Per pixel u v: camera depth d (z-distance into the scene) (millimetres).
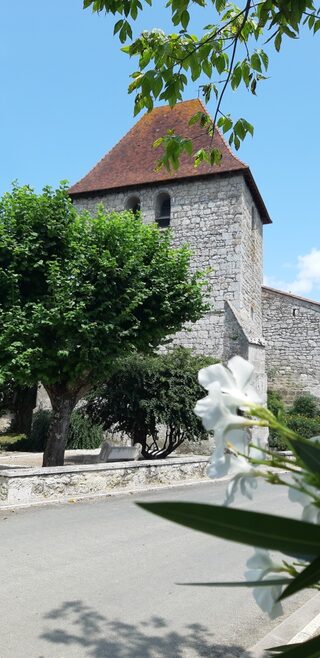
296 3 3611
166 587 5500
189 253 13078
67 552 6613
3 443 19078
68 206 11859
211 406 1017
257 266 24328
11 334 10555
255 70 4578
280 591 1127
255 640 4301
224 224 21625
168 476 12336
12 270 10992
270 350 24719
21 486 9227
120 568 6074
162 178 22688
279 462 1052
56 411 11953
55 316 10383
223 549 7090
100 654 3945
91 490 10445
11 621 4500
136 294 11516
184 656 3971
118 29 4297
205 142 23172
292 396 23891
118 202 23656
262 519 800
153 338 12539
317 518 1049
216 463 1018
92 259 11250
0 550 6574
